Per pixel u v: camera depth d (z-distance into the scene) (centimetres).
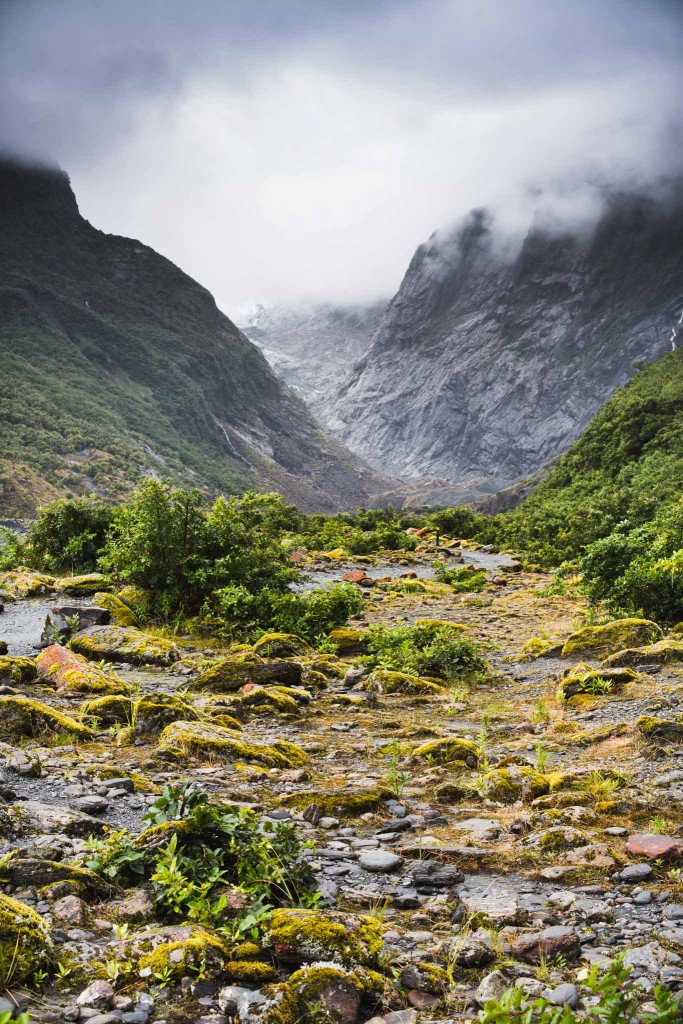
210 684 984
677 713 818
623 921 397
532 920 397
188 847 408
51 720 716
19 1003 291
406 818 558
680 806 568
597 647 1204
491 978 326
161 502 1502
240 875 392
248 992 303
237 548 1512
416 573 2677
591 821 538
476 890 442
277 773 652
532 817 544
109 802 536
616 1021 254
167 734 701
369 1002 310
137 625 1366
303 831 525
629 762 686
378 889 441
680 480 4500
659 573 1382
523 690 1044
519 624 1627
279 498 1641
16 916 323
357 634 1338
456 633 1302
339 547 3434
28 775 579
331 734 820
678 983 328
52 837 442
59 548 2094
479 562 3188
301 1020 291
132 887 399
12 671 910
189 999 303
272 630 1361
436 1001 317
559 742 770
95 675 911
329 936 335
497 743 780
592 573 1630
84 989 304
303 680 1047
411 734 812
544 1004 262
